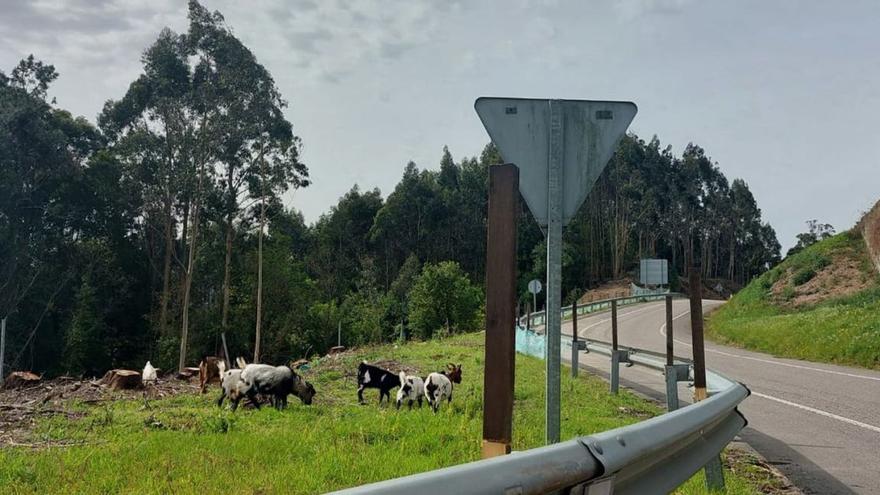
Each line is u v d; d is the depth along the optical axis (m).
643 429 3.12
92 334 42.34
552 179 4.34
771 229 123.12
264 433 7.60
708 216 116.62
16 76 42.41
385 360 17.48
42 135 41.56
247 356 49.03
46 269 43.22
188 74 41.62
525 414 9.45
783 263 42.06
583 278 94.75
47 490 5.06
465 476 1.80
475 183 94.50
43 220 43.97
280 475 5.45
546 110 4.38
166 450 6.42
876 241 35.47
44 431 7.61
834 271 36.81
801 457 7.66
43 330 43.56
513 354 3.44
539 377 14.28
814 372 16.58
